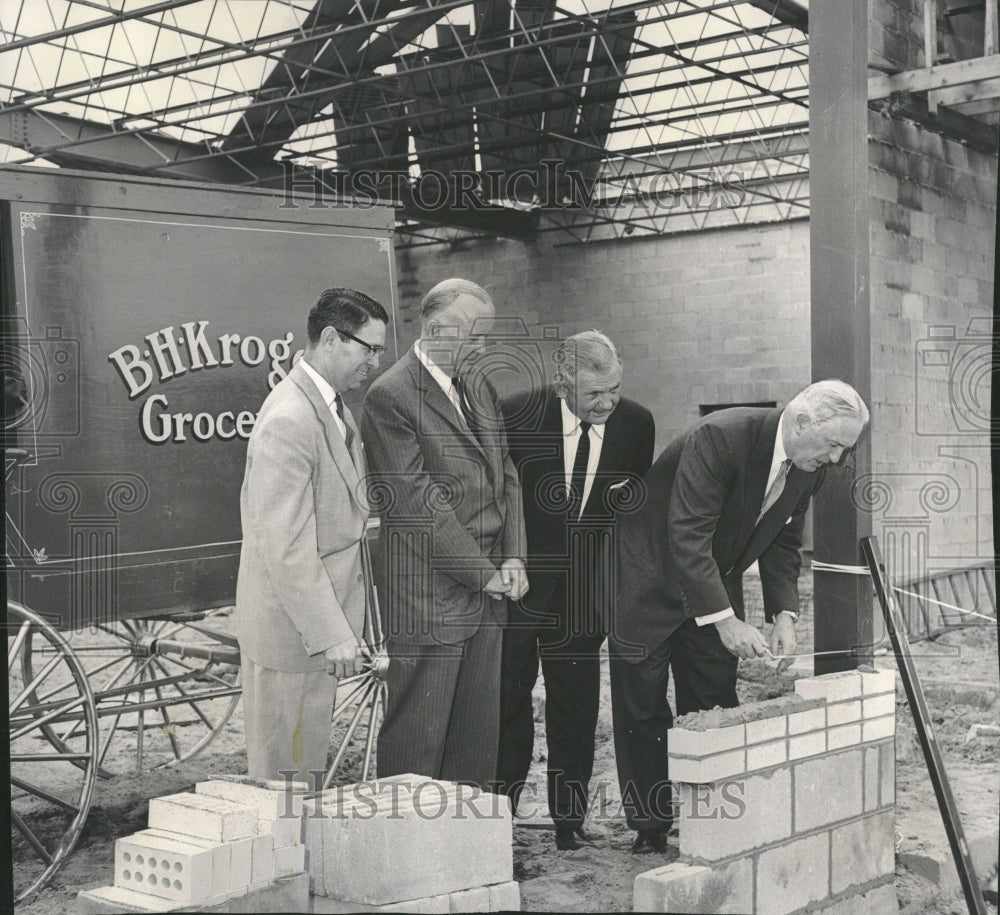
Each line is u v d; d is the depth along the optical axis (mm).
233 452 4039
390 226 4305
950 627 5340
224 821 3217
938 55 5223
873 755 4035
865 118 4121
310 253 4145
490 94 7867
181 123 9352
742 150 10164
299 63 8617
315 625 3650
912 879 4172
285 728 3727
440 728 3920
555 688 4027
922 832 4328
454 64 7973
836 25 4074
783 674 4352
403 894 3270
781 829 3648
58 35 8016
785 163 9766
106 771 5102
